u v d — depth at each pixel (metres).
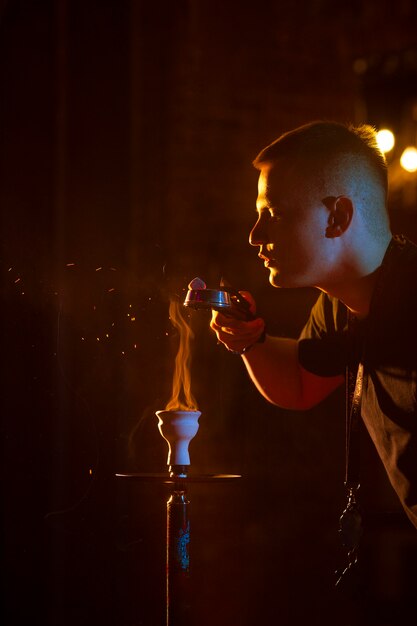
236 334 1.80
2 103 2.80
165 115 3.80
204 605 3.18
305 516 3.41
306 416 3.48
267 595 3.25
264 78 4.05
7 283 2.67
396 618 3.07
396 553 3.16
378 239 1.58
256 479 3.40
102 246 2.88
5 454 2.60
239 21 4.04
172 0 3.88
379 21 4.20
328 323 1.84
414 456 1.53
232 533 3.31
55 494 2.61
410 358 1.49
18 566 2.60
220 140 3.92
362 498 3.33
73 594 2.62
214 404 3.38
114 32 2.98
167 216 3.72
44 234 2.79
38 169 2.83
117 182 2.95
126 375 2.73
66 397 2.64
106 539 2.65
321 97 4.15
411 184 4.00
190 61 3.91
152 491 2.69
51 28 2.89
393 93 4.18
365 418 1.66
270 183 1.58
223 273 3.76
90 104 2.94
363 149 1.61
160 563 2.67
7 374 2.61
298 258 1.56
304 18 4.17
